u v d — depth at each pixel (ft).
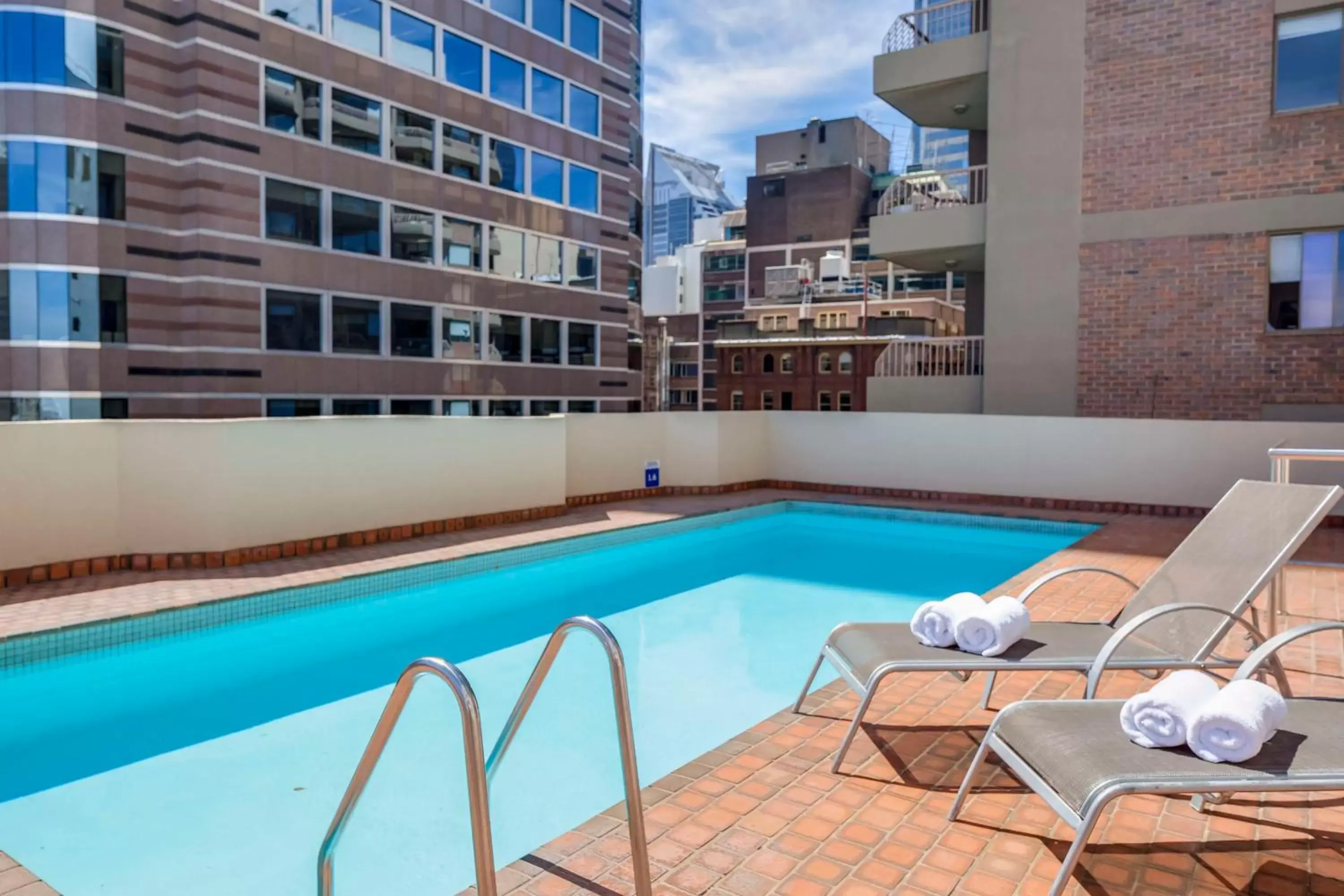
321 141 80.12
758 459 46.37
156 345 73.00
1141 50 46.24
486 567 27.73
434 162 90.02
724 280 272.72
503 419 33.47
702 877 8.98
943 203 73.56
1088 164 47.88
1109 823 10.16
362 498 28.81
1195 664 11.80
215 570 24.66
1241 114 43.96
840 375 210.79
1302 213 42.88
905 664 11.67
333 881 10.62
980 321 63.52
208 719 16.96
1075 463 39.14
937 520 39.01
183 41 72.64
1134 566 26.37
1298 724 9.05
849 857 9.39
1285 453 19.38
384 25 84.79
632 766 8.12
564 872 9.11
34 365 68.23
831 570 31.37
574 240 107.14
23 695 18.31
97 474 24.17
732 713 17.07
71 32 67.77
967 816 10.32
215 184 73.20
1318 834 9.87
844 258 242.78
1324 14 42.14
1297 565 27.07
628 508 38.14
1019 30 49.42
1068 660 11.87
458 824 12.35
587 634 23.12
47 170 67.67
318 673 19.98
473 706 6.46
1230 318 44.73
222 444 25.16
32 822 12.68
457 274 92.68
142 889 10.79
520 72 99.14
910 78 53.47
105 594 21.75
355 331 83.35
